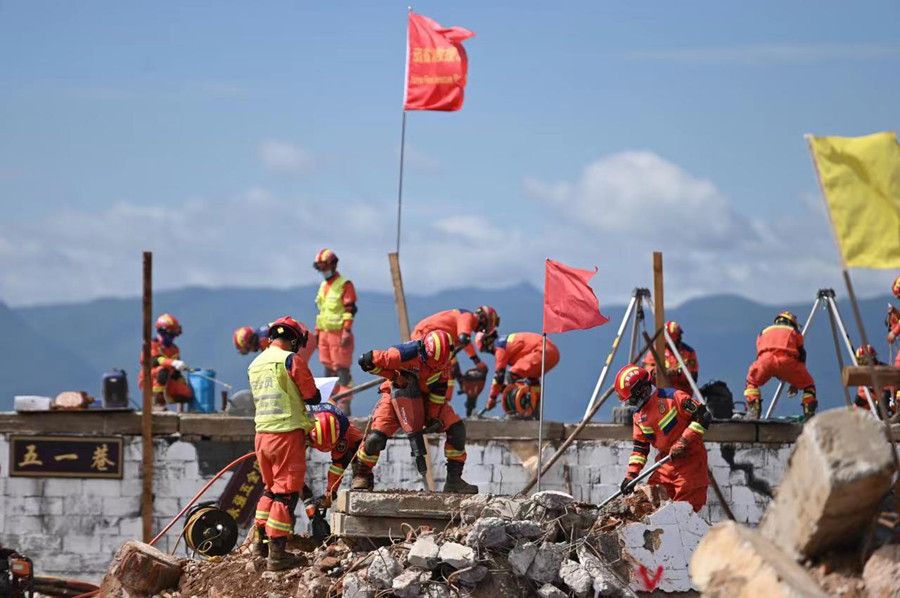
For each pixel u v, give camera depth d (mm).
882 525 26000
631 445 61500
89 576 60156
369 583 36562
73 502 60438
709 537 25156
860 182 28062
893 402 63625
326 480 60188
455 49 66750
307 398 39719
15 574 49500
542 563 37156
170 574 39938
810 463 25016
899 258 27688
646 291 61219
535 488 61062
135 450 60781
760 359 63000
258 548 40531
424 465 42281
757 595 23719
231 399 63625
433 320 63156
